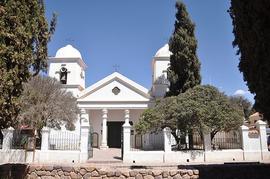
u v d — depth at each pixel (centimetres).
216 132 2102
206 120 1997
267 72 736
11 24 748
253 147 2056
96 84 3372
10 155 1830
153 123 2109
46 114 2422
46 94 2591
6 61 728
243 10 797
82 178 891
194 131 2053
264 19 727
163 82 3391
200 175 873
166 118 2081
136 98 3341
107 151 2838
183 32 2656
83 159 1947
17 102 759
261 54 749
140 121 2188
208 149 2023
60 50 3553
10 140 1864
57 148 2081
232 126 2055
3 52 717
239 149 2075
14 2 758
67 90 3284
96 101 3322
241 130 2097
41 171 905
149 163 1906
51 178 899
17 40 748
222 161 1991
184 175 870
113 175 878
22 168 888
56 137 2162
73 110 2831
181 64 2627
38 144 2122
